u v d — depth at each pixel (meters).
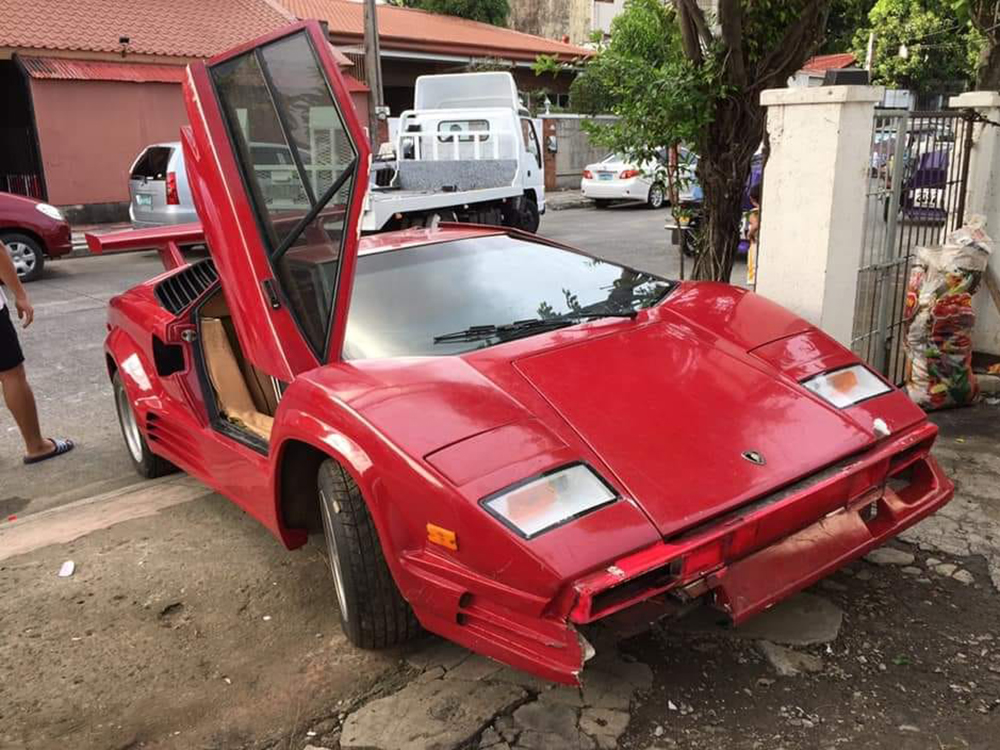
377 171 12.83
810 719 2.46
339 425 2.60
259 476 3.24
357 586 2.71
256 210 3.10
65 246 11.55
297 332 3.07
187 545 3.78
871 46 25.02
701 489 2.39
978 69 6.16
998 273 5.36
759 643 2.80
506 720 2.52
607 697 2.59
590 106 20.98
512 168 12.10
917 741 2.35
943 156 5.13
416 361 2.87
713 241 5.51
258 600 3.29
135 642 3.05
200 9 19.61
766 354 3.08
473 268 3.74
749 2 4.95
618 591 2.23
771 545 2.57
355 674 2.80
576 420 2.59
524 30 35.56
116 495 4.46
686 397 2.77
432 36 25.16
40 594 3.40
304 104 2.84
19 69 16.12
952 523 3.53
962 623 2.88
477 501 2.27
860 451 2.74
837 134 4.09
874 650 2.75
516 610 2.25
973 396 4.88
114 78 16.84
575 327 3.24
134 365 4.34
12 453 5.31
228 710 2.66
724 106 5.20
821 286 4.28
